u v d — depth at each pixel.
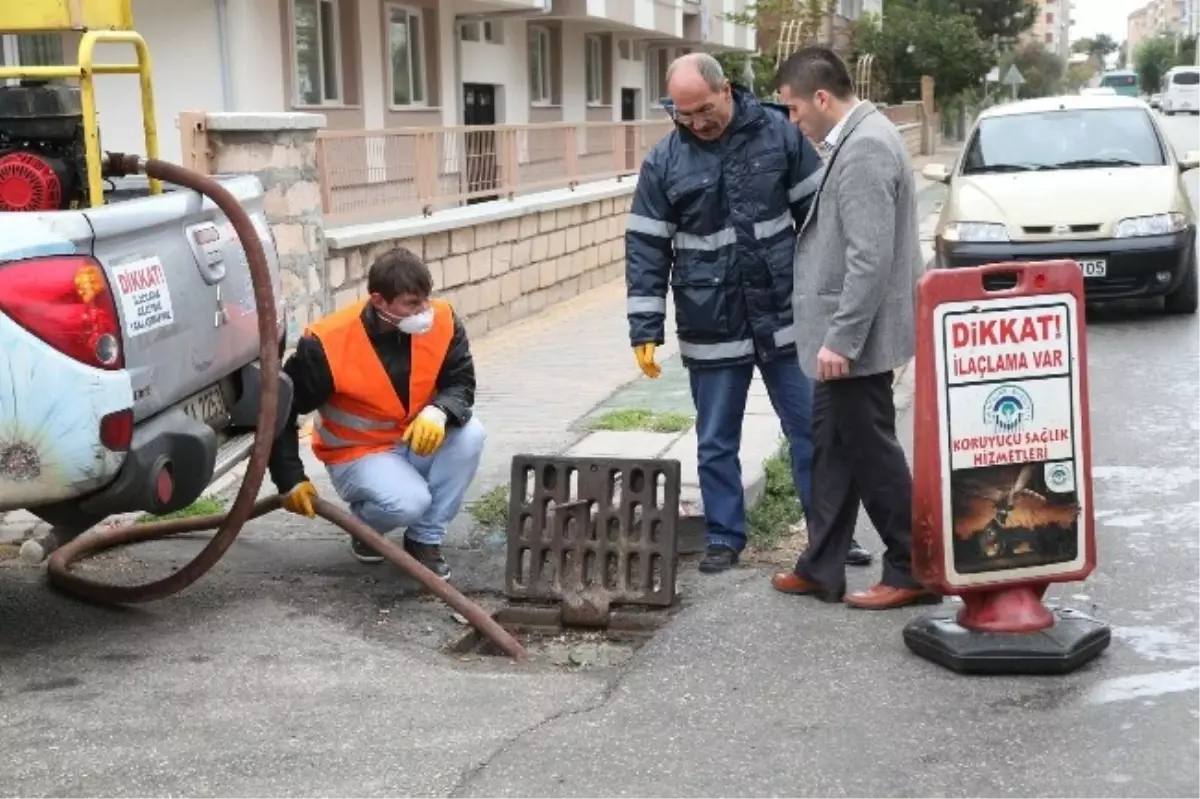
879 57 41.41
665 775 3.74
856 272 4.73
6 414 4.10
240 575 5.67
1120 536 5.91
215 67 14.70
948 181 12.48
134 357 4.38
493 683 4.48
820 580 5.13
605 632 5.21
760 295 5.38
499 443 7.61
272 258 5.79
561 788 3.67
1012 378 4.46
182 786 3.71
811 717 4.11
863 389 4.89
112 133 14.70
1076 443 4.54
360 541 5.47
